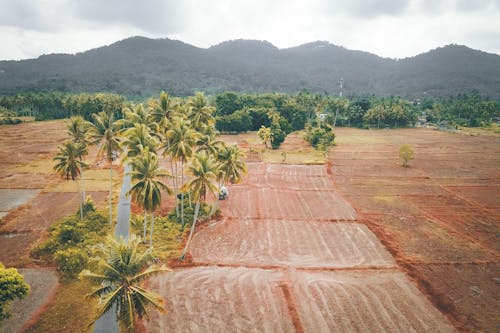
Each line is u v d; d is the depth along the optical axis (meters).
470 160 88.38
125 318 21.69
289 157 89.19
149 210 35.44
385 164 83.94
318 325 27.59
